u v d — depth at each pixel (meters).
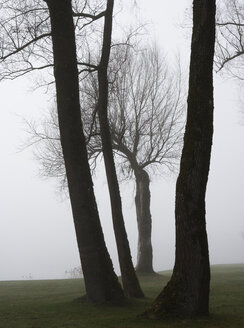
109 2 16.27
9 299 16.28
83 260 12.57
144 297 15.20
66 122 12.37
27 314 11.66
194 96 10.38
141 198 29.38
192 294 10.01
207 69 10.44
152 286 21.23
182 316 9.98
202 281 10.04
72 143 12.36
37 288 21.22
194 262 10.00
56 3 12.42
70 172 12.42
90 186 12.53
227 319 10.07
